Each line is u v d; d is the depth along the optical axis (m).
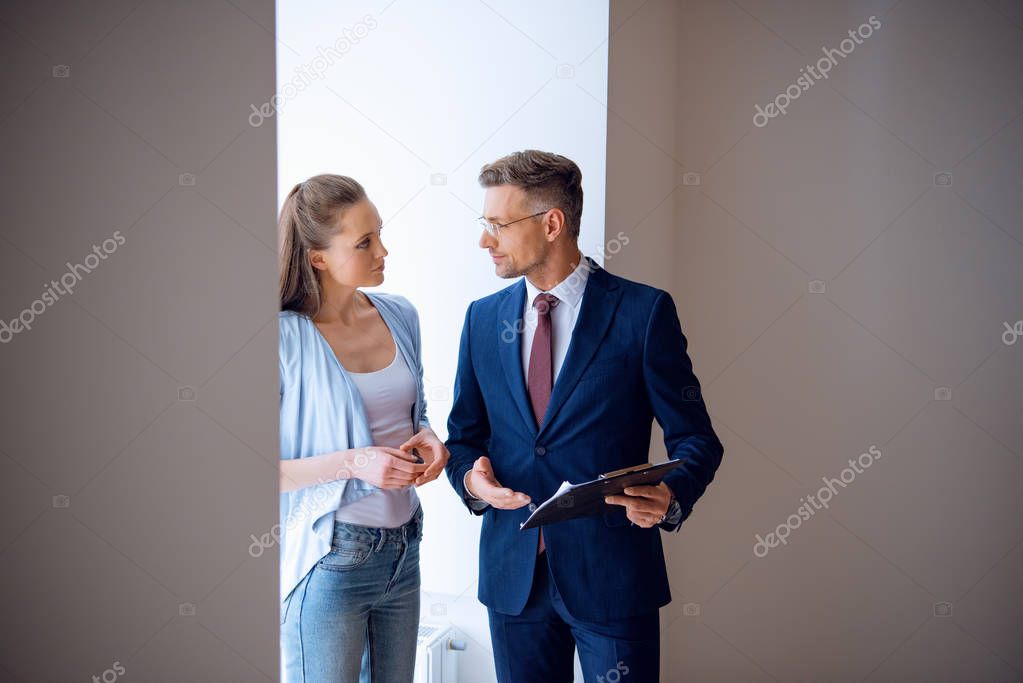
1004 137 3.15
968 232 3.20
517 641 2.11
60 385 1.16
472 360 2.20
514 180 2.06
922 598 3.28
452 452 2.16
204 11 1.30
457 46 2.71
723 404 3.40
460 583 2.80
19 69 1.11
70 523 1.17
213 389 1.33
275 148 1.42
